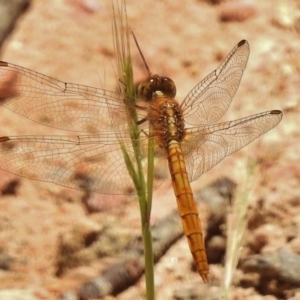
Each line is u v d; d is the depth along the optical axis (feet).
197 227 1.82
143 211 1.76
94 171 1.84
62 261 1.95
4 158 1.83
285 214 1.95
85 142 1.84
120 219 1.98
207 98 1.89
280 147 2.03
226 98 1.89
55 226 1.99
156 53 2.18
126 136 1.84
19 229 1.98
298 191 1.97
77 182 1.83
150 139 1.81
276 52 2.17
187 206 1.83
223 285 1.86
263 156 2.01
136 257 1.93
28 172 1.83
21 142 1.83
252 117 1.86
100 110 1.88
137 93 1.90
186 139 1.87
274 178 1.99
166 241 1.94
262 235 1.94
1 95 1.87
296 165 2.01
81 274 1.94
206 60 2.18
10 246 1.97
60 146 1.87
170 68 2.17
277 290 1.90
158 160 1.87
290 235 1.93
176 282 1.93
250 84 2.12
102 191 1.83
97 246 1.96
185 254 1.95
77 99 1.87
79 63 2.18
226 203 1.97
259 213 1.96
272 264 1.90
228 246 1.89
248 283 1.91
